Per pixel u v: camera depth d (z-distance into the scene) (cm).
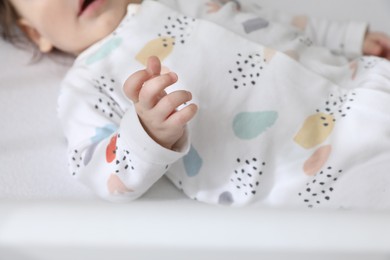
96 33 100
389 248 41
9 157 87
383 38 107
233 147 81
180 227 43
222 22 93
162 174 77
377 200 77
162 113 65
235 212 44
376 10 123
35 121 94
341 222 43
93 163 78
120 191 77
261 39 92
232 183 81
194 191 82
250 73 85
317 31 109
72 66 99
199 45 87
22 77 101
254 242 42
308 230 42
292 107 82
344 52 108
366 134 78
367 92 80
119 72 88
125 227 43
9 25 107
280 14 111
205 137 82
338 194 77
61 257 44
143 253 43
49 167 86
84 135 82
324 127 80
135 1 101
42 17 100
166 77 63
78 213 44
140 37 90
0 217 44
